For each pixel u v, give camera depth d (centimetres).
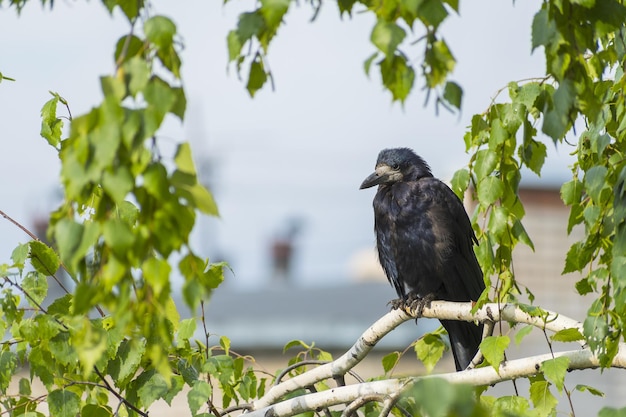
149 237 491
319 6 535
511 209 895
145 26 499
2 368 890
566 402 2270
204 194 483
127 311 500
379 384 841
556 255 2450
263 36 554
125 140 471
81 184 468
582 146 854
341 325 3119
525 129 839
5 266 862
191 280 506
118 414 967
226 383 936
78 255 482
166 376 528
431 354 1034
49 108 917
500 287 906
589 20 570
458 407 440
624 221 710
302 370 1079
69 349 849
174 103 500
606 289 770
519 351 2195
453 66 525
